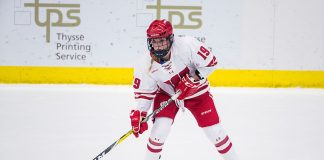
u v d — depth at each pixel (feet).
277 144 34.14
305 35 61.98
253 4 61.57
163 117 25.17
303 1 61.57
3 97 52.70
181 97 25.08
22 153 31.01
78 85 61.82
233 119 42.63
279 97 54.80
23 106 47.80
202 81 25.23
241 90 59.52
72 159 29.73
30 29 62.08
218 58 62.08
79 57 62.28
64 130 37.88
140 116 25.23
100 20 61.98
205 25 61.87
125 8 61.93
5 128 38.42
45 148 32.35
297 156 30.99
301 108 48.26
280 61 62.18
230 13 61.77
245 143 34.30
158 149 25.25
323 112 46.32
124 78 62.59
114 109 46.65
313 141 35.12
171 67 24.58
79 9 61.82
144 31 62.23
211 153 31.55
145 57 24.80
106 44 62.23
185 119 42.42
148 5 61.82
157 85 26.32
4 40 62.18
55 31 62.08
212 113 25.75
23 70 62.59
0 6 61.77
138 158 30.22
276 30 61.93
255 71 62.13
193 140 35.01
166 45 23.18
